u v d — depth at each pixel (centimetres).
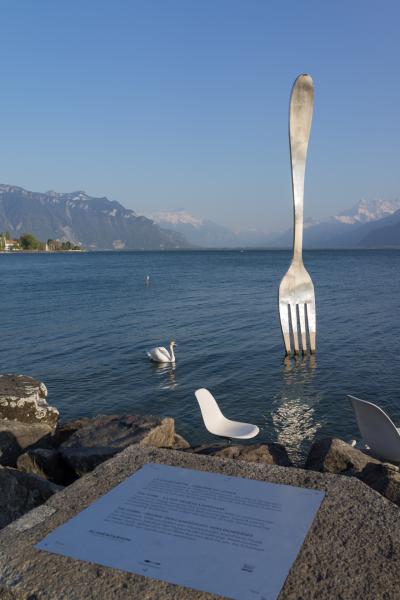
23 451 805
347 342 2316
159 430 786
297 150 1717
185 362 1995
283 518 340
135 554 309
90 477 409
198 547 314
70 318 3197
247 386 1656
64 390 1641
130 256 19912
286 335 1988
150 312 3453
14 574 297
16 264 12531
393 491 524
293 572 289
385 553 303
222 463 421
